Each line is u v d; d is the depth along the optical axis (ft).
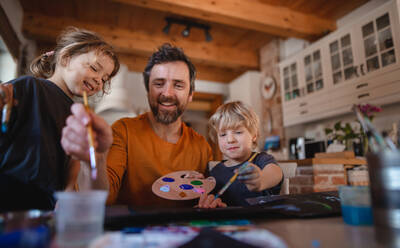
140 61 14.06
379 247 1.06
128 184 3.48
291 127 12.20
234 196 3.46
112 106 10.44
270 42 13.30
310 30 10.55
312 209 1.82
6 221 1.35
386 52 7.71
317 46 10.15
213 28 11.72
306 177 6.44
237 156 3.69
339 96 9.11
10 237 1.04
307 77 10.61
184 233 1.26
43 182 2.16
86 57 2.76
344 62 9.02
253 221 1.65
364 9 9.82
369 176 1.39
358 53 8.52
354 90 8.60
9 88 2.06
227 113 3.76
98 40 2.99
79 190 2.14
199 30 11.93
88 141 1.72
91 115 1.74
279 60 12.90
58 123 2.40
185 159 3.79
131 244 1.09
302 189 6.54
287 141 12.12
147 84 3.97
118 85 11.33
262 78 13.91
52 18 10.55
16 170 2.06
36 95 2.30
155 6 8.78
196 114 19.12
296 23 10.34
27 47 10.71
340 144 8.33
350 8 10.14
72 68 2.72
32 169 2.11
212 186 3.05
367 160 1.41
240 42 13.26
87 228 1.13
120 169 3.32
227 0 9.37
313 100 10.23
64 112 2.54
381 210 1.30
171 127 3.88
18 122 2.12
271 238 1.17
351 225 1.49
